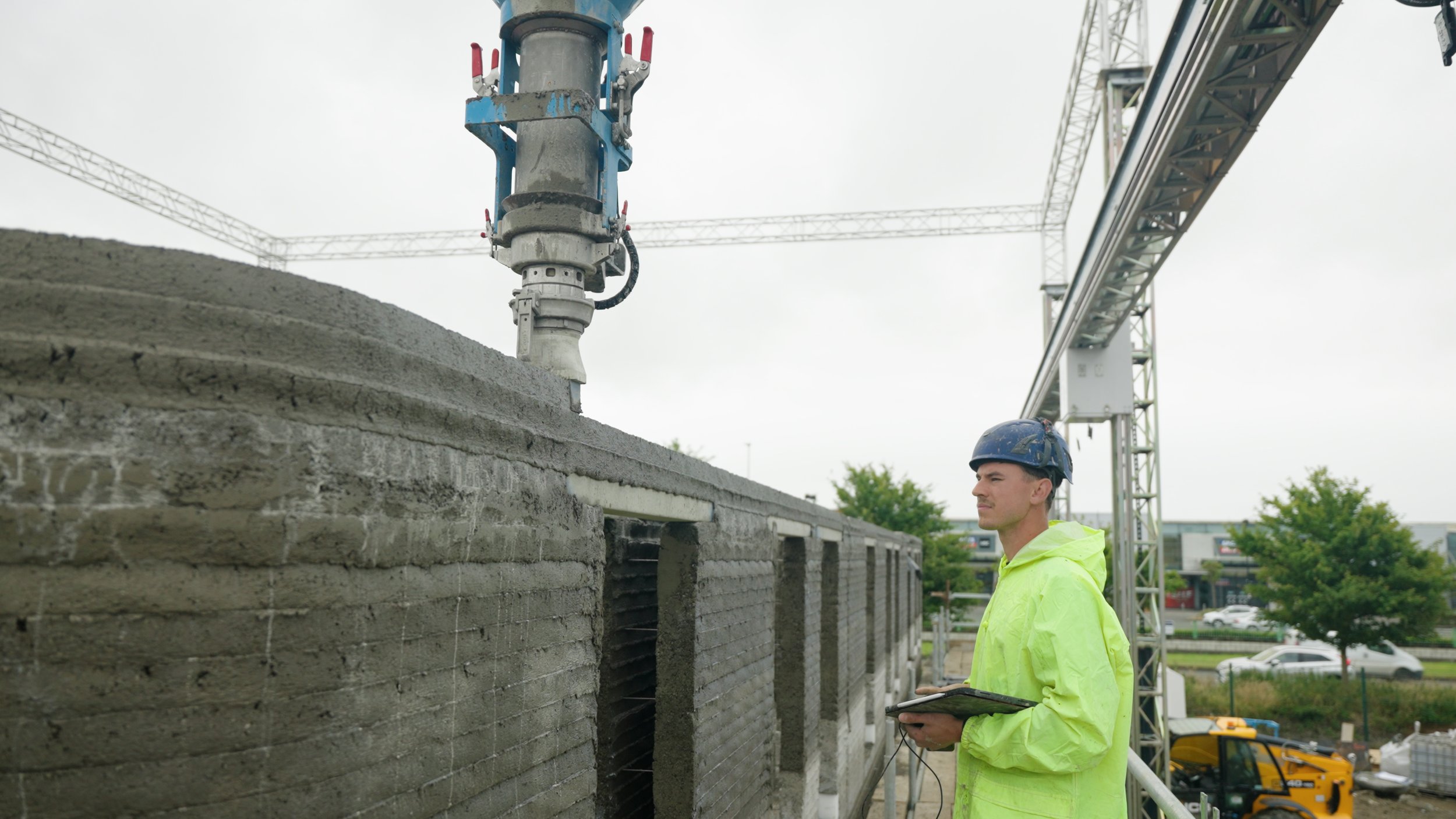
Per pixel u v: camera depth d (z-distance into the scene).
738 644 5.32
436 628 2.21
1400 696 23.52
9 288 1.65
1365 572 24.81
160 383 1.71
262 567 1.78
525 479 2.68
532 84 5.41
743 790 5.39
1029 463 2.60
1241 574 58.34
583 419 3.16
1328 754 13.48
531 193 5.25
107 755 1.62
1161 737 16.64
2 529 1.58
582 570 3.09
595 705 3.15
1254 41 8.53
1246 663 28.20
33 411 1.62
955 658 31.84
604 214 5.39
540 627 2.75
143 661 1.65
